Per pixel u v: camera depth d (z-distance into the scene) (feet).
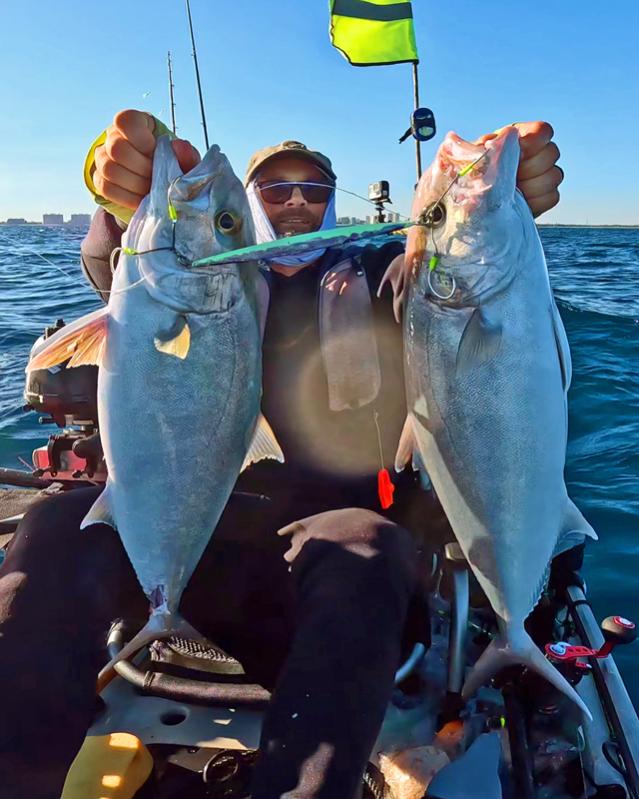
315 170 8.10
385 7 9.80
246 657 6.88
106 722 6.81
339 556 5.72
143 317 6.26
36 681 5.08
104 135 6.48
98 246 7.91
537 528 6.47
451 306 6.39
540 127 6.36
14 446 17.47
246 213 6.51
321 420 7.34
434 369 6.49
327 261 7.67
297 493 7.36
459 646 6.59
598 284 53.72
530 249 6.39
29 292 39.58
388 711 6.72
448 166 6.49
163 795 5.95
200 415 6.36
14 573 5.61
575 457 17.28
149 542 6.30
